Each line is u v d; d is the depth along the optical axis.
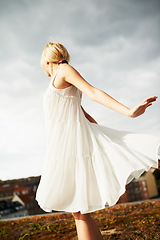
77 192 1.32
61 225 3.45
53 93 1.52
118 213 3.64
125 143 1.50
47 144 1.57
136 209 3.78
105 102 1.28
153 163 1.32
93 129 1.56
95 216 3.67
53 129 1.52
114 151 1.38
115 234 2.57
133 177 1.45
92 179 1.34
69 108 1.53
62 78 1.44
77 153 1.41
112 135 1.59
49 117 1.55
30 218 4.22
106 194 1.23
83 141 1.44
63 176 1.36
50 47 1.62
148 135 1.51
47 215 4.31
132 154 1.38
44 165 1.49
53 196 1.33
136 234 2.49
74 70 1.43
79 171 1.36
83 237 1.35
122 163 1.31
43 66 1.72
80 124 1.50
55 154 1.44
